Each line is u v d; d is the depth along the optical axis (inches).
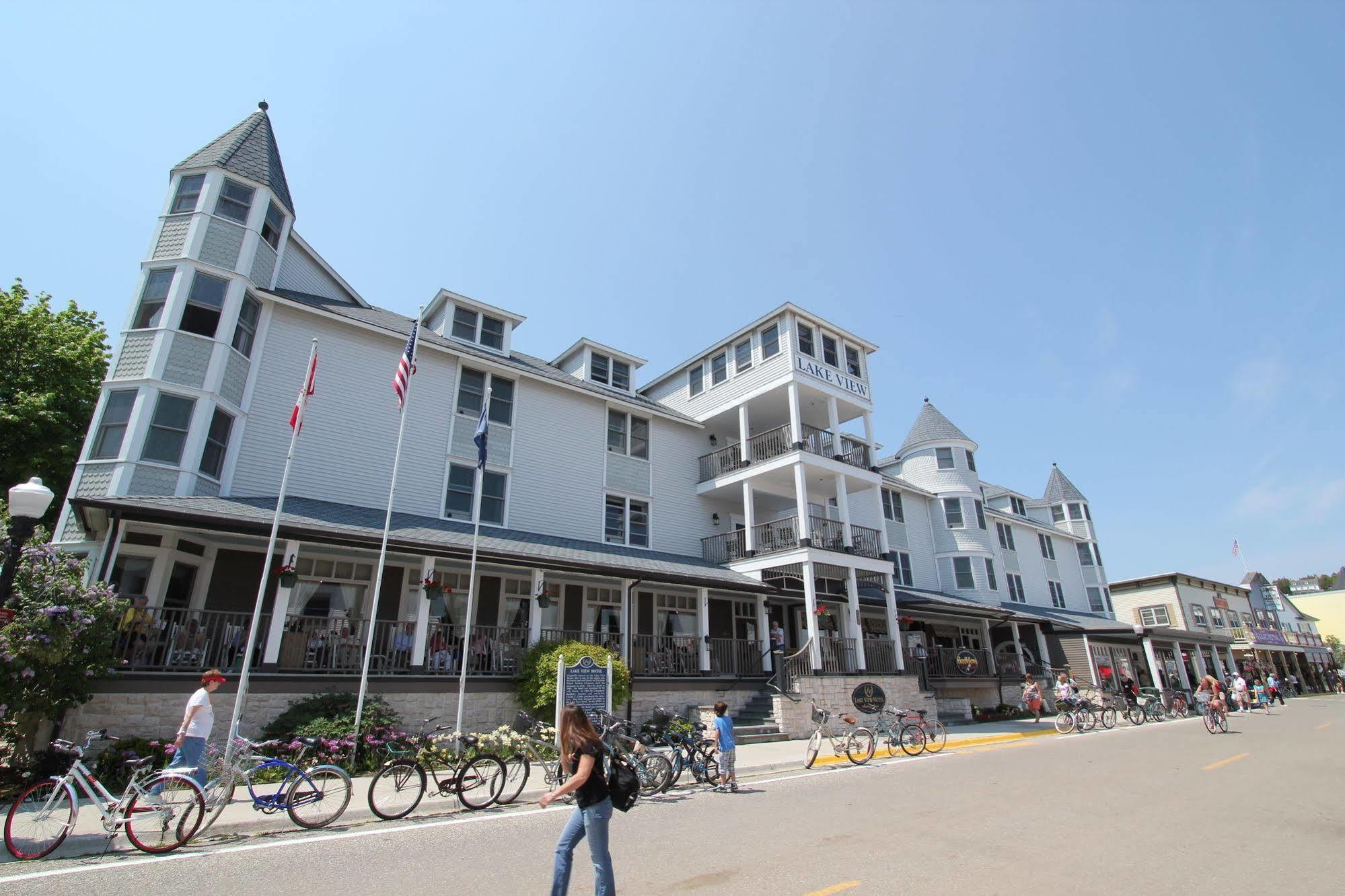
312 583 605.6
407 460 730.8
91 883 231.3
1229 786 431.8
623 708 641.0
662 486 958.4
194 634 511.5
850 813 350.9
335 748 428.5
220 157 669.3
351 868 250.5
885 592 920.3
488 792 372.2
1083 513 1806.1
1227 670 1796.3
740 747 626.5
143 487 541.3
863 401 1021.2
